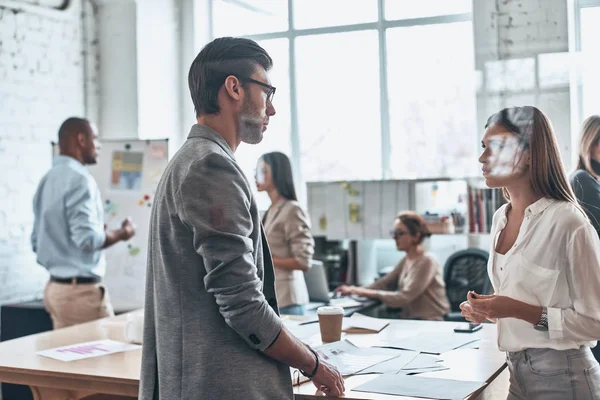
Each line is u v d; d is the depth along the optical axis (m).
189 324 1.48
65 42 4.92
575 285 1.75
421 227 3.92
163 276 1.52
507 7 3.23
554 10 3.07
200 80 1.58
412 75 4.46
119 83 5.14
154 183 4.56
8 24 4.49
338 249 4.79
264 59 1.64
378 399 1.65
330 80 4.23
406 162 4.64
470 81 4.47
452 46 4.42
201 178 1.46
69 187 3.64
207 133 1.56
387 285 4.18
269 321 1.46
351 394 1.69
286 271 3.48
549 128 1.85
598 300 1.74
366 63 4.27
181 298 1.49
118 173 4.62
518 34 3.18
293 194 3.58
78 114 5.02
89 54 5.11
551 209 1.80
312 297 3.90
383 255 4.84
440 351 2.12
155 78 5.02
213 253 1.43
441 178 4.41
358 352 2.12
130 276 4.58
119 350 2.31
